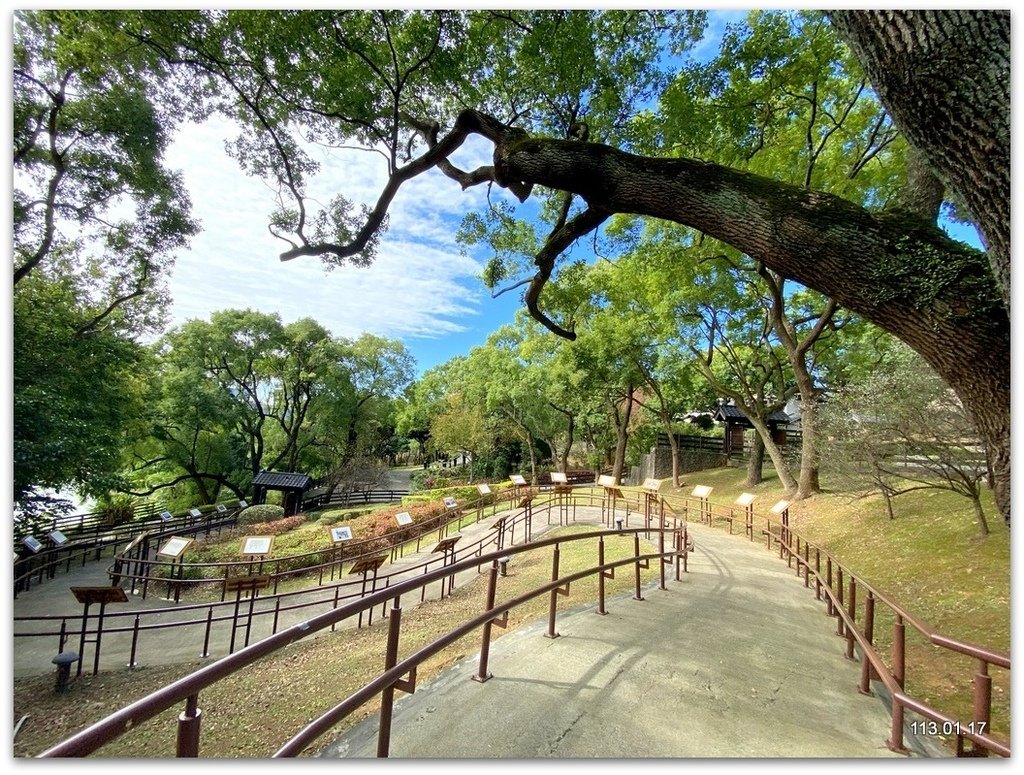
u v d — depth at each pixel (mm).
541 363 27203
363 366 32031
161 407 25375
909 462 9375
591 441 35625
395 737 2938
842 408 10680
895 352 10172
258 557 13188
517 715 3203
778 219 2916
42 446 10703
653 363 21219
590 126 7125
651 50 6738
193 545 14656
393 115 6578
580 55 6184
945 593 6828
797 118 11969
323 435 32219
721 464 27406
